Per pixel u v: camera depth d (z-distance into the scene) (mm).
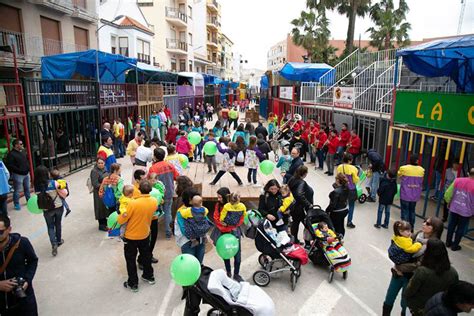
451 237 7379
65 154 13836
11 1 16234
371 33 34031
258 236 5945
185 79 35219
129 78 24344
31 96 12914
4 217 3918
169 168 7500
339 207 6887
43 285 5914
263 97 39500
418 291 3809
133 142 12266
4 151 10898
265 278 5895
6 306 4016
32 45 17562
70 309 5277
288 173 8586
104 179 7531
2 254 3949
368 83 17938
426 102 9039
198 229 5312
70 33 20781
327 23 35625
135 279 5727
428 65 10812
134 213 5473
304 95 21438
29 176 10297
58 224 7168
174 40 44750
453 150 10234
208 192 8523
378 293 5758
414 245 4430
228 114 25094
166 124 21094
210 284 4414
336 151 13883
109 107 16984
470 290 2979
